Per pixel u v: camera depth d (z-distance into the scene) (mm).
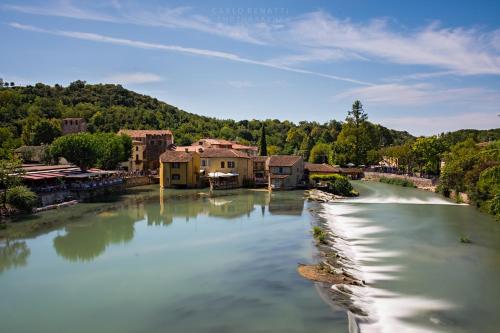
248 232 51219
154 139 144500
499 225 56500
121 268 37281
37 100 186625
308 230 52125
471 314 27812
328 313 27328
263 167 114562
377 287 32562
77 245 45438
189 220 59344
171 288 32188
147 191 96125
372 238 48625
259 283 32875
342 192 92812
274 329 25234
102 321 26797
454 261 39375
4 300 30344
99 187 86562
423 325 26156
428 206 75438
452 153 106812
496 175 65562
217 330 25312
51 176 76500
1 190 63562
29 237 49062
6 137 124438
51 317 27469
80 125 162875
